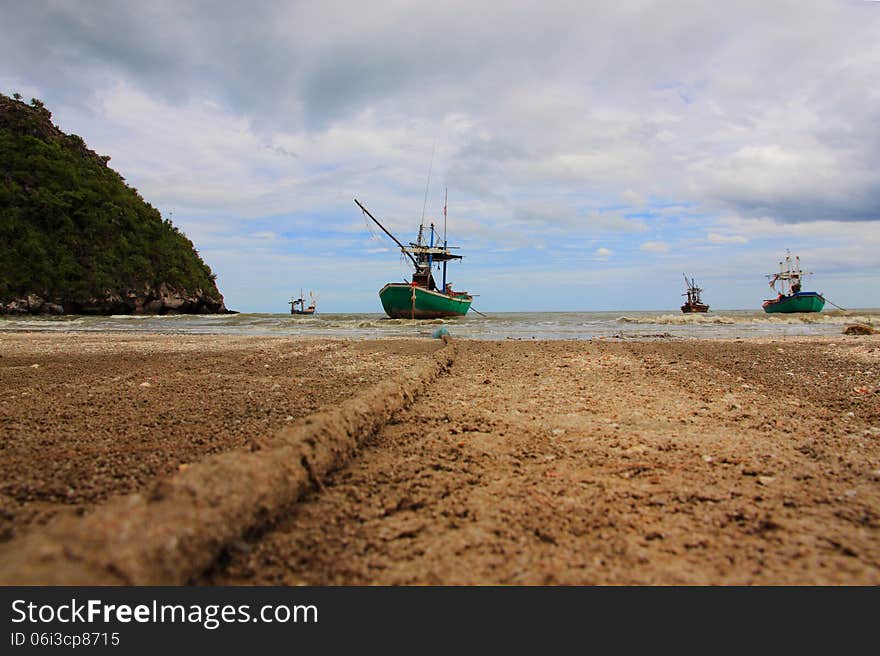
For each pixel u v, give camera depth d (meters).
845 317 37.41
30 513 2.42
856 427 4.34
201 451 3.44
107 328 27.16
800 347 12.20
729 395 5.89
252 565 2.08
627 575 2.08
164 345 12.69
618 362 9.15
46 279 60.47
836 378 7.13
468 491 2.93
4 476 2.95
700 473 3.24
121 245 70.44
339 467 3.28
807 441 3.92
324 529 2.41
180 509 2.04
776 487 2.97
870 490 2.90
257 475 2.47
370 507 2.67
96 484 2.82
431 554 2.22
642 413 4.96
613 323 33.31
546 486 3.02
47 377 7.03
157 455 3.35
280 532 2.36
